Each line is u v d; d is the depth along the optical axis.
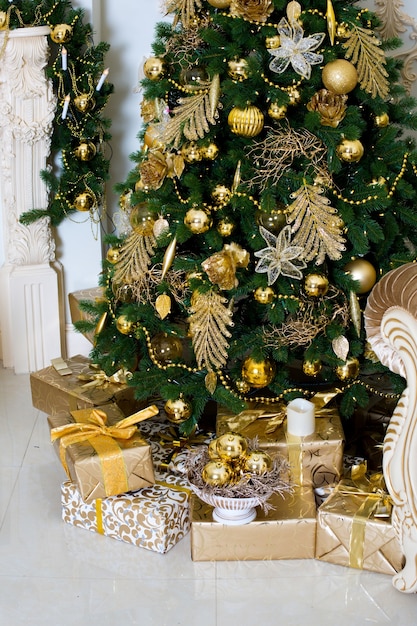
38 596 2.10
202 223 2.29
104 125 3.22
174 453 2.51
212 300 2.33
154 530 2.23
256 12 2.17
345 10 2.30
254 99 2.21
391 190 2.41
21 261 3.31
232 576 2.15
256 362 2.38
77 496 2.35
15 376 3.43
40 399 2.86
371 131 2.45
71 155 3.19
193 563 2.21
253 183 2.30
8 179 3.20
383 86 2.27
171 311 2.61
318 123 2.22
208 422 2.82
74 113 3.15
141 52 3.41
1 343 3.55
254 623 1.99
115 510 2.28
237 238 2.41
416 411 1.92
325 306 2.39
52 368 2.91
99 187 3.22
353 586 2.11
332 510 2.16
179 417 2.46
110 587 2.12
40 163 3.18
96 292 3.38
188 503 2.33
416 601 2.06
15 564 2.22
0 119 3.09
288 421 2.33
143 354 2.71
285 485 2.12
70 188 3.22
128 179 2.74
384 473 2.02
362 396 2.52
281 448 2.29
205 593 2.09
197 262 2.40
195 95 2.32
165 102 2.51
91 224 3.37
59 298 3.42
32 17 3.01
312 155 2.27
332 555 2.18
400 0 3.21
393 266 2.40
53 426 2.45
